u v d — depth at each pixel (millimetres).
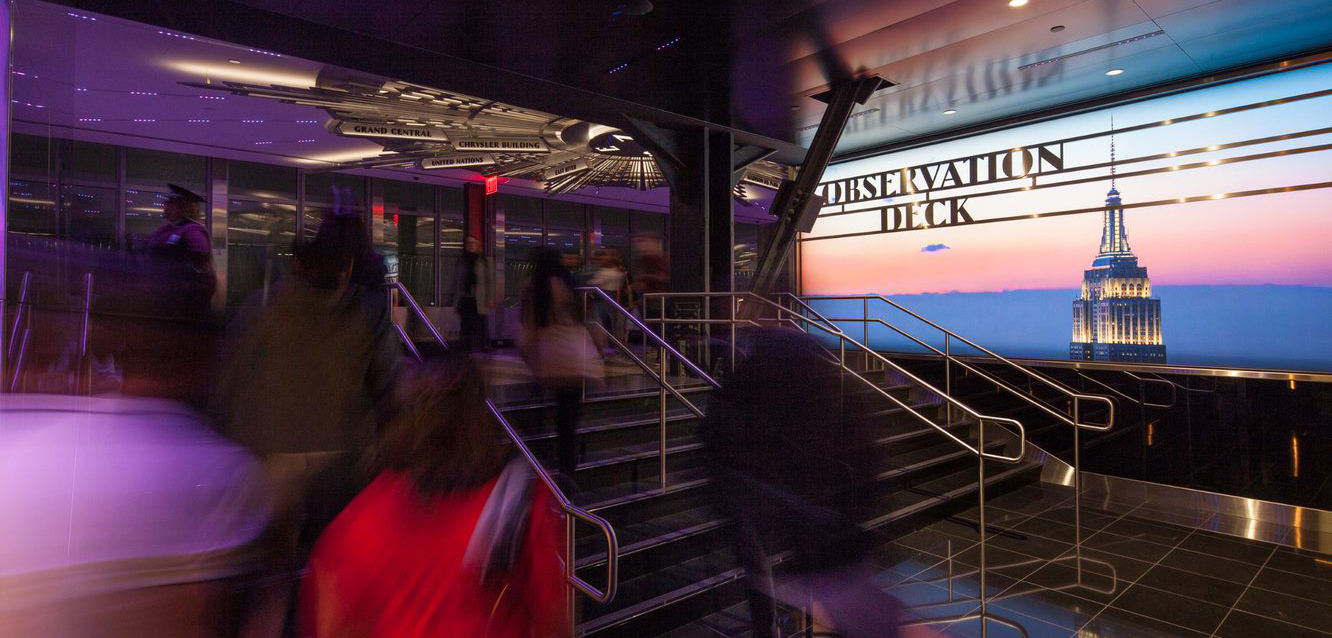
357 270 2543
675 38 4992
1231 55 5625
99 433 3338
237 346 2531
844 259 9383
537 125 8367
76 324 3268
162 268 4988
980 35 5102
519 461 1728
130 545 2613
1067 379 6172
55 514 2752
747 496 2506
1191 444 5422
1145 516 5191
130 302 5219
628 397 4984
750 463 2479
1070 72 6012
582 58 5254
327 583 1494
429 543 1527
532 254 4039
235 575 2525
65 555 2602
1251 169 5918
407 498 1557
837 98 6102
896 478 5152
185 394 4262
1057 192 7207
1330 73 5480
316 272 2473
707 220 6848
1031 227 7434
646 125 6723
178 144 8812
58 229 3160
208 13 4320
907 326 8633
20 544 2619
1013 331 7578
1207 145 6164
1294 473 4922
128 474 3029
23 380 3025
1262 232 5855
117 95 7004
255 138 8633
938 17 4742
